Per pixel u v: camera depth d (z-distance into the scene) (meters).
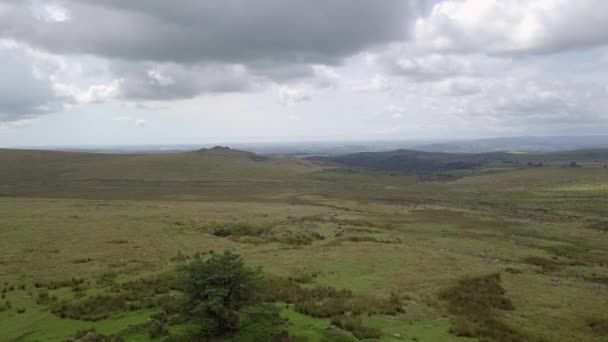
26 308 23.12
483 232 66.00
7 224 51.69
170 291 26.23
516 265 40.75
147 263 34.59
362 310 23.48
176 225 56.53
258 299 20.02
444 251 45.94
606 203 119.94
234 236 50.97
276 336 17.81
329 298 25.70
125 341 17.72
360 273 33.00
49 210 67.50
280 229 55.50
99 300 23.62
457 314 24.34
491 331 21.53
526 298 28.53
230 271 19.66
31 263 33.62
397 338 19.67
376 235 54.62
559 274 38.41
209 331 18.34
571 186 167.12
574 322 24.34
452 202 124.19
